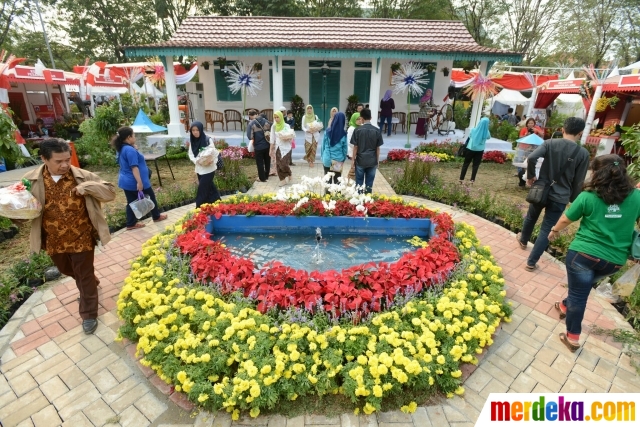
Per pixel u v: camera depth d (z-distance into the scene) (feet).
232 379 8.09
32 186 9.62
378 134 19.45
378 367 7.88
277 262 11.50
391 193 24.53
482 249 14.20
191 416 7.88
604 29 71.46
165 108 56.90
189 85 54.24
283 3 76.59
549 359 9.67
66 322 11.00
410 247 15.29
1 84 33.12
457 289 10.87
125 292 10.53
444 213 16.44
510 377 9.03
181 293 10.51
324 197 17.81
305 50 34.19
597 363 9.58
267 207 16.71
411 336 8.84
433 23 43.42
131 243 16.57
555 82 48.93
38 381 8.81
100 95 62.90
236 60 41.32
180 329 9.18
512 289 13.03
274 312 10.03
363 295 10.18
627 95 43.11
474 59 34.96
